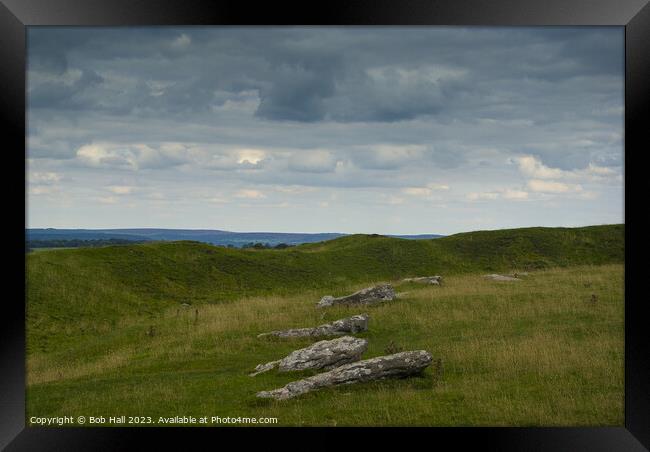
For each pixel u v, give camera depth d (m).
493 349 23.98
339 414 17.72
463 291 37.66
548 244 83.69
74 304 46.53
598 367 21.28
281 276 70.06
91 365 27.05
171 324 34.06
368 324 30.25
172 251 69.62
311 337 28.28
